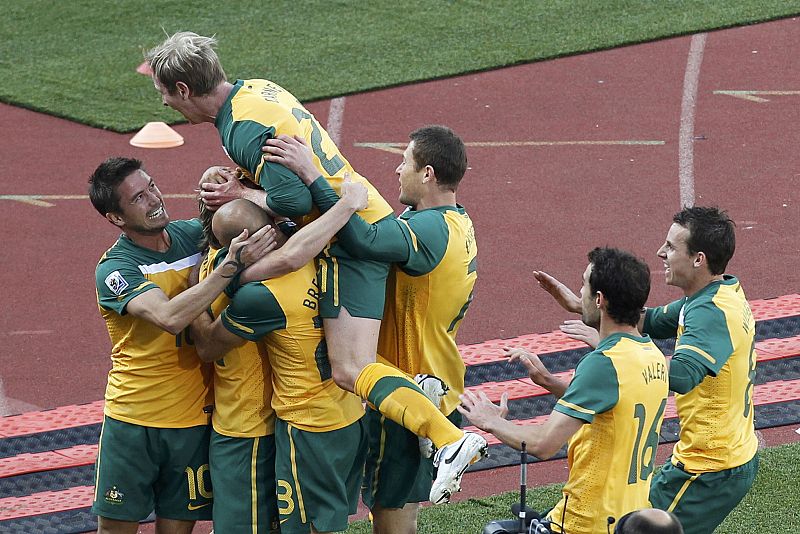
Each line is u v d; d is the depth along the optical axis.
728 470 22.11
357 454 22.09
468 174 47.03
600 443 19.53
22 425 30.78
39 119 54.56
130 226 21.55
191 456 22.42
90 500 27.45
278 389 21.53
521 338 34.56
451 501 26.83
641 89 56.31
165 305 20.67
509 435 19.66
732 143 49.72
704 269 22.17
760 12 65.81
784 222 41.84
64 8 68.06
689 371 21.36
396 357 22.66
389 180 46.78
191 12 67.25
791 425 29.62
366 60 60.19
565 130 51.75
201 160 49.69
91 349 34.97
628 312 19.52
